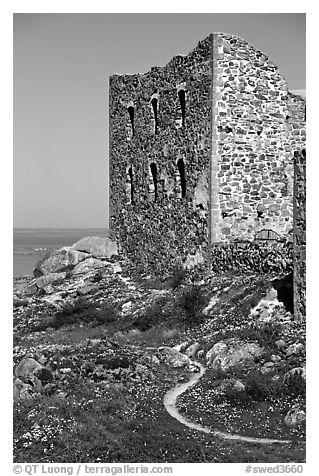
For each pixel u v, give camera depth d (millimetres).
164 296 32156
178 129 36406
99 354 24859
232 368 21891
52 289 39094
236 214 33875
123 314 31719
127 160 42625
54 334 30047
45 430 19109
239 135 33906
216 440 18078
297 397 19469
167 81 37438
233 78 33688
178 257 36312
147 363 23750
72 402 20891
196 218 34656
